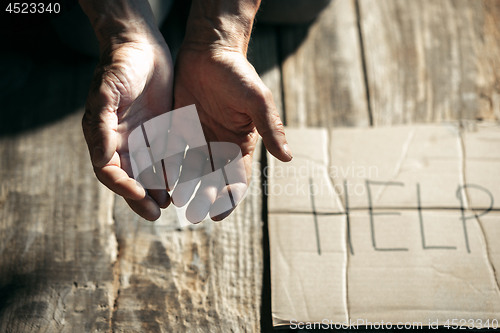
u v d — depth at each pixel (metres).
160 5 1.08
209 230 1.02
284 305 0.96
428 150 1.06
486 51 1.15
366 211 1.02
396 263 0.99
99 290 0.98
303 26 1.18
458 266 0.98
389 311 0.96
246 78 0.90
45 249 1.00
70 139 1.08
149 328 0.96
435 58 1.15
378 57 1.15
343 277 0.98
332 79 1.13
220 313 0.97
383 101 1.12
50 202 1.03
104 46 0.93
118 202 1.04
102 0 0.93
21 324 0.96
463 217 1.01
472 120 1.09
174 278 0.99
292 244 1.00
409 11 1.19
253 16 0.96
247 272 0.99
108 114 0.88
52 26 1.08
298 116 1.10
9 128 1.08
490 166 1.04
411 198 1.02
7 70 1.13
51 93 1.11
